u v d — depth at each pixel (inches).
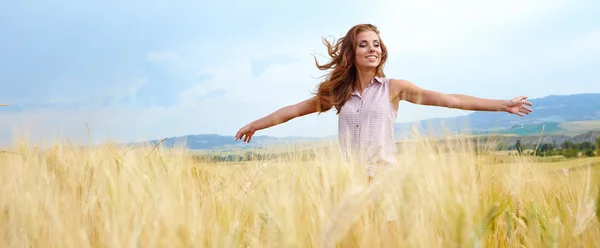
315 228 56.9
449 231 53.6
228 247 58.1
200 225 58.2
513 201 75.0
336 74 118.9
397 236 55.0
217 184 87.9
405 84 117.6
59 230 60.0
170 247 53.9
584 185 65.1
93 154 104.5
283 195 60.6
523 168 84.0
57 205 65.0
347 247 57.0
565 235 60.9
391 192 57.8
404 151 60.8
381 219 58.7
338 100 117.7
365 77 117.8
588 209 61.8
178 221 56.2
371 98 114.7
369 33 117.2
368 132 111.3
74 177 86.5
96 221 64.5
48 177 83.0
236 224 60.4
